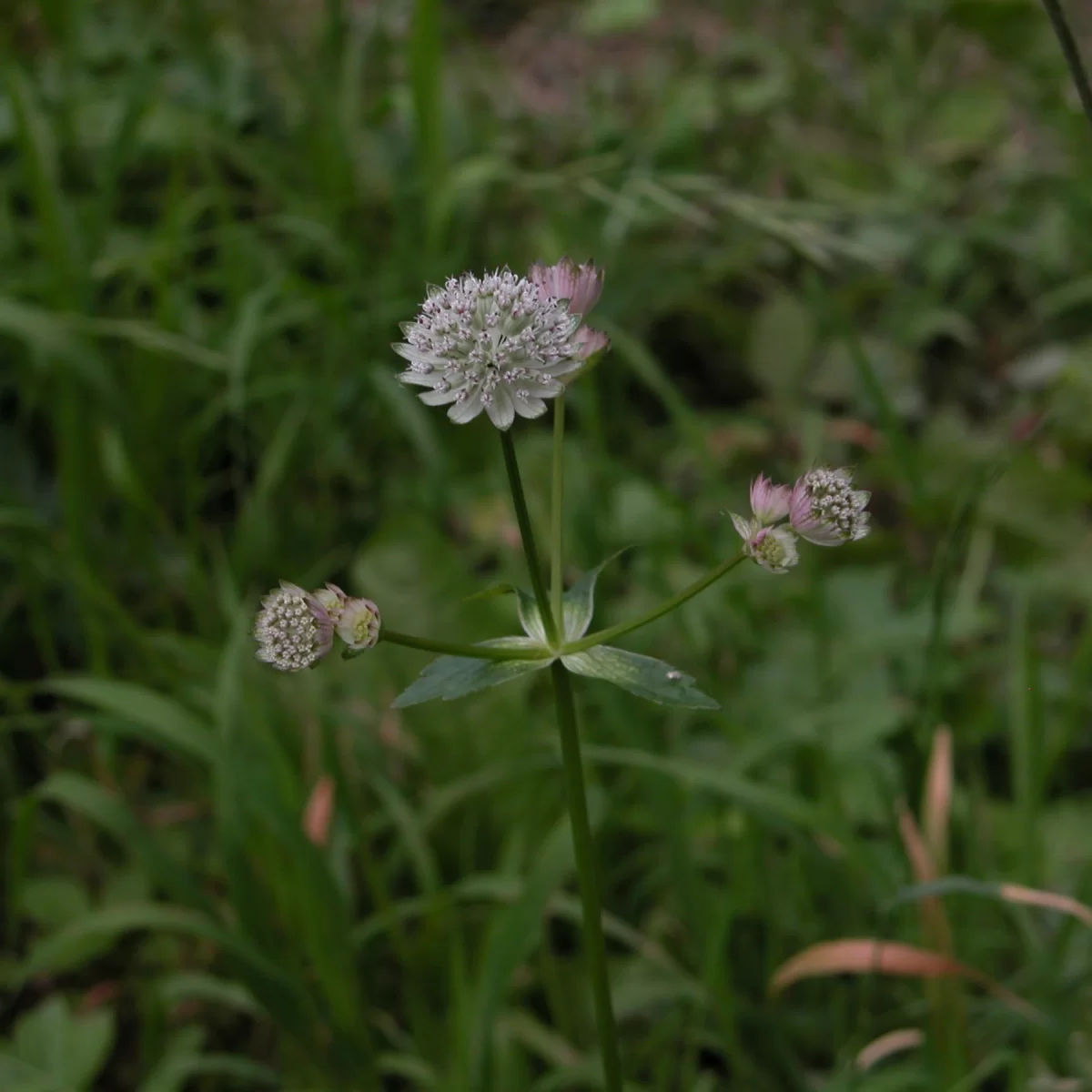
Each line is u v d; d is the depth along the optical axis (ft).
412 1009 2.34
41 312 2.53
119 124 3.06
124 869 2.49
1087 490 2.89
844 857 2.39
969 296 3.69
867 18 4.80
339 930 2.24
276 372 3.04
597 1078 2.26
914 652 2.57
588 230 3.21
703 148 3.93
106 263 2.79
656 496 2.64
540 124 4.07
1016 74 4.69
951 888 2.13
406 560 2.56
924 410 3.33
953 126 4.23
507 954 2.16
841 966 2.21
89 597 2.52
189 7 3.62
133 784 2.58
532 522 2.82
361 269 3.19
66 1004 2.36
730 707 2.51
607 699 2.33
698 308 3.48
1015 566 2.93
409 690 1.94
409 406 2.80
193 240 3.09
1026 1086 2.20
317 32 3.95
